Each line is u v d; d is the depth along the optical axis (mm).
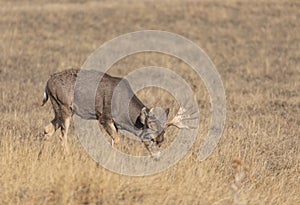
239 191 31672
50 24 119188
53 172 31094
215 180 33156
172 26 118812
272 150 43781
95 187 29703
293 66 89188
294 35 113562
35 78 76000
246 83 75625
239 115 56062
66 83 39688
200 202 29922
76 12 128875
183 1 136125
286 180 35938
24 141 39031
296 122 55375
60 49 99688
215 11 128000
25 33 111125
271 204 31500
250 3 133000
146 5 134000
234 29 117375
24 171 31672
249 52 100438
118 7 132875
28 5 139000
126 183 30688
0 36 107438
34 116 52531
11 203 28875
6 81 73438
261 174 36656
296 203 32625
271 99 65125
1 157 33281
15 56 92625
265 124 52281
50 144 38688
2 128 46719
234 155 38469
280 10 128875
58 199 29109
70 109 39844
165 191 30453
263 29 117000
